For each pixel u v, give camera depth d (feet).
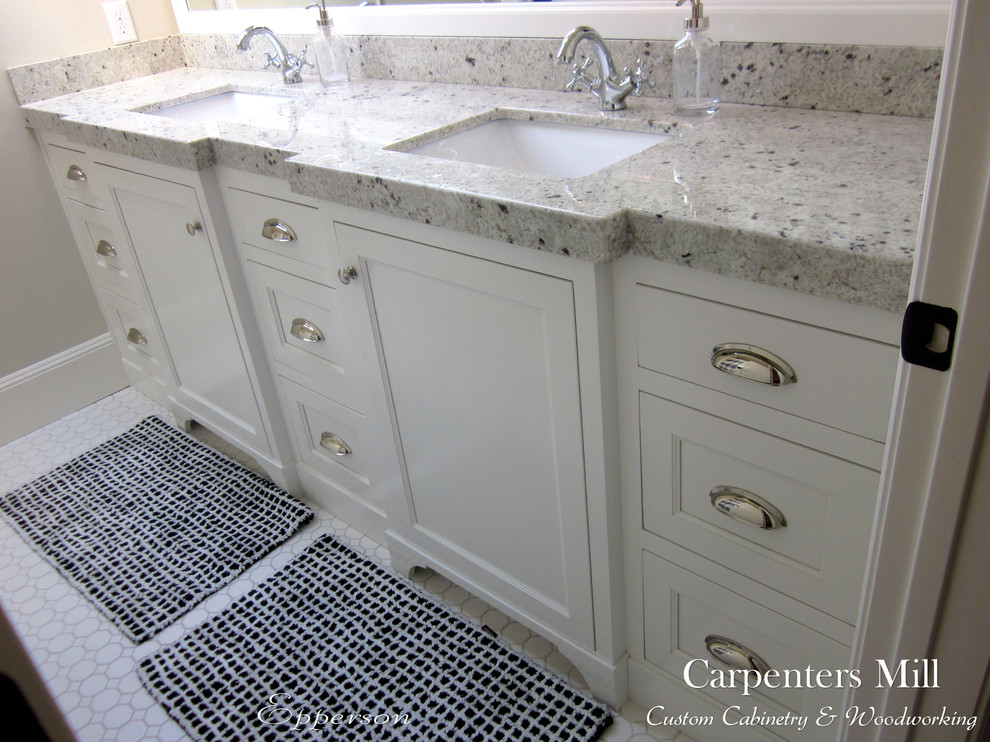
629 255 3.18
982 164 1.70
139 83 7.47
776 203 2.99
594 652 4.41
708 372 3.16
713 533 3.54
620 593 4.13
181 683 4.93
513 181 3.54
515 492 4.26
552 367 3.60
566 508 3.99
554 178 3.53
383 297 4.31
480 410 4.16
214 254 5.56
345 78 6.43
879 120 3.88
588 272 3.20
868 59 3.90
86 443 7.58
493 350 3.86
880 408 2.73
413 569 5.57
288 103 5.82
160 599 5.63
